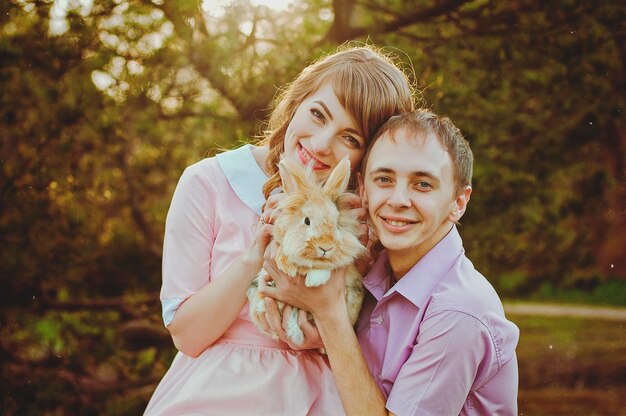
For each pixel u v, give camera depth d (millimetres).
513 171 6676
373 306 2949
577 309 15609
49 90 5766
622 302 15336
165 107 6535
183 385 2824
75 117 5758
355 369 2619
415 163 2578
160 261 7070
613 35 6039
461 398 2609
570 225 8352
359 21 7160
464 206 2828
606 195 8023
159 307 7027
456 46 6324
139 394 6832
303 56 6145
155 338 7078
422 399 2580
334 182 2646
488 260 6840
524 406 8820
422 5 6621
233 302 2723
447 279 2719
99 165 6547
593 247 8125
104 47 6035
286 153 2918
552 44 6086
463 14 6375
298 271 2564
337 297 2621
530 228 7109
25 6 5852
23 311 6391
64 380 6453
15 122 5867
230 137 6109
